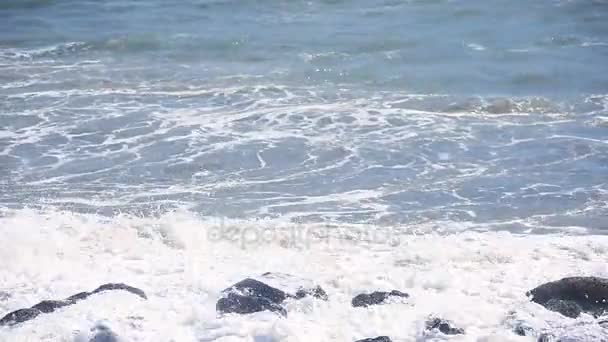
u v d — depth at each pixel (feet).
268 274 100.32
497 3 270.46
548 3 269.23
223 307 92.02
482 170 150.10
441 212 133.18
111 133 167.53
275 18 260.42
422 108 186.19
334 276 105.19
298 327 88.53
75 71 213.46
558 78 208.44
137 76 209.67
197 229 122.83
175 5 277.03
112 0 284.82
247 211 133.28
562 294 96.02
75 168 150.30
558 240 120.98
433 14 261.03
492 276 105.29
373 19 257.34
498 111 184.96
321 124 173.27
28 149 158.92
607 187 142.31
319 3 275.39
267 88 198.90
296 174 148.25
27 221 124.67
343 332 88.43
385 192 140.87
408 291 100.32
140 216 130.52
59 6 277.03
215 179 146.20
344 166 151.43
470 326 89.56
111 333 84.89
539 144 162.81
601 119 177.58
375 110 182.91
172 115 178.60
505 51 228.63
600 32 244.83
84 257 113.09
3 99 188.03
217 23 255.29
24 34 247.50
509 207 134.92
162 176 147.23
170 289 100.32
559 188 142.20
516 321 89.66
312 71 212.84
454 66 217.36
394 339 87.10
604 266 108.06
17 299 96.94
